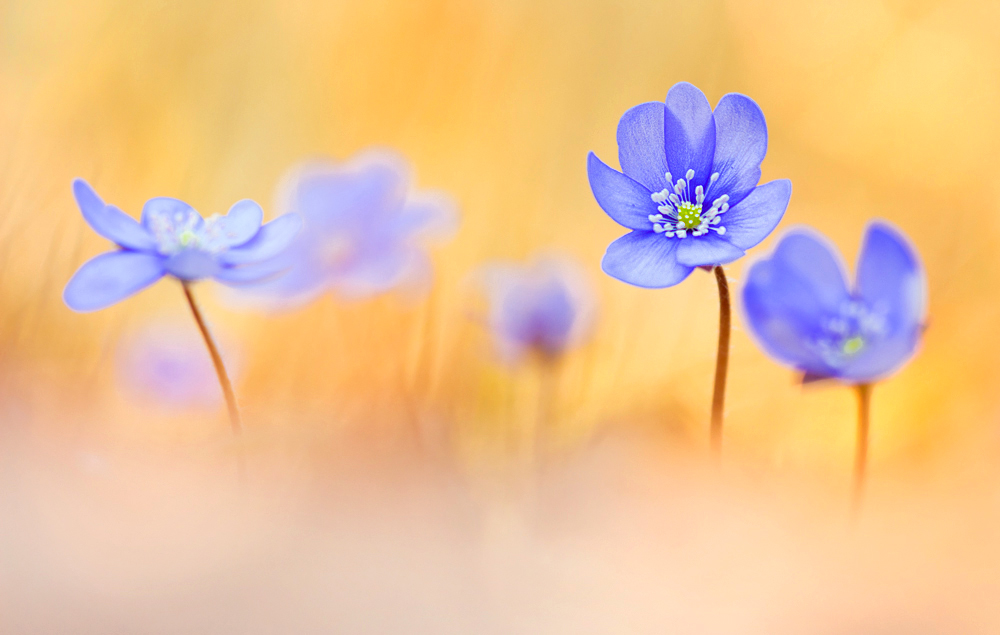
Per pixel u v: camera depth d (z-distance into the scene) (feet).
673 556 1.36
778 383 1.62
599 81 2.61
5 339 1.53
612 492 1.45
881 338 1.41
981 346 1.64
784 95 2.59
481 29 2.60
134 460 1.40
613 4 2.66
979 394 1.59
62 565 1.30
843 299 1.42
